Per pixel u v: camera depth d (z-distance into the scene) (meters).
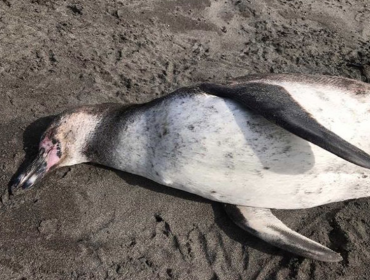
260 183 0.46
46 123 0.58
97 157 0.53
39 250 0.46
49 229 0.48
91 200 0.51
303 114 0.44
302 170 0.46
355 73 0.73
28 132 0.56
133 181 0.54
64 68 0.66
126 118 0.52
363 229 0.50
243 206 0.50
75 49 0.69
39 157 0.51
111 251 0.47
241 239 0.49
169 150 0.47
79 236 0.48
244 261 0.48
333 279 0.46
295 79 0.51
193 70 0.70
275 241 0.46
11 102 0.59
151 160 0.49
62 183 0.52
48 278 0.44
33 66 0.65
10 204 0.49
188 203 0.52
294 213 0.52
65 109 0.60
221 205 0.52
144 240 0.48
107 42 0.72
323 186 0.48
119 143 0.51
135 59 0.70
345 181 0.48
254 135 0.45
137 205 0.51
